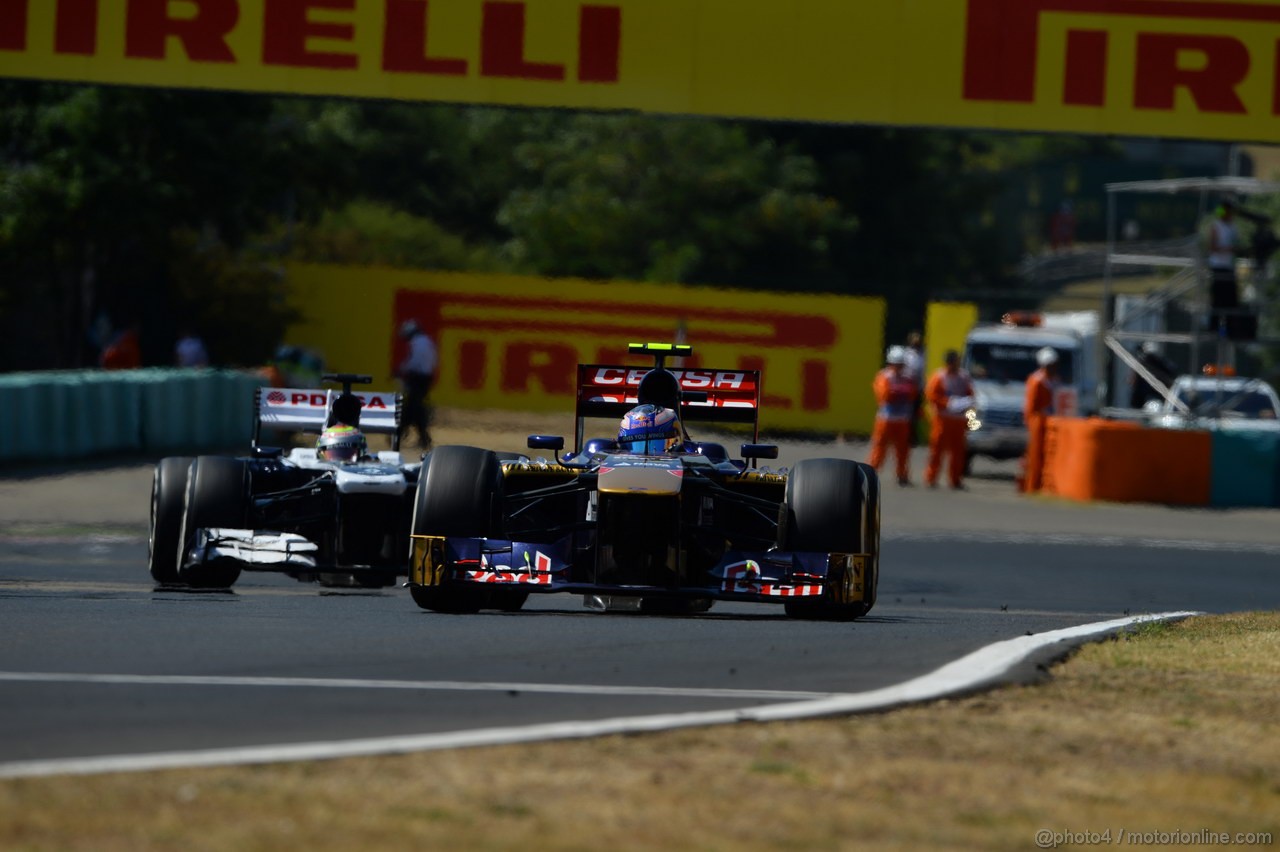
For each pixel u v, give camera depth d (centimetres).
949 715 2377
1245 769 2139
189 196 11675
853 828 1780
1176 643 3278
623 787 1895
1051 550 6881
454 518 3544
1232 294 10325
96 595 4212
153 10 7381
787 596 3509
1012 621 3934
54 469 8400
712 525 3997
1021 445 11081
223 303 13175
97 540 6325
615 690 2539
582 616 3769
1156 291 11988
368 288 13462
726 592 3500
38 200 11219
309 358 13400
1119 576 5981
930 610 4591
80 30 7381
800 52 7438
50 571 5309
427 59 7388
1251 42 7381
